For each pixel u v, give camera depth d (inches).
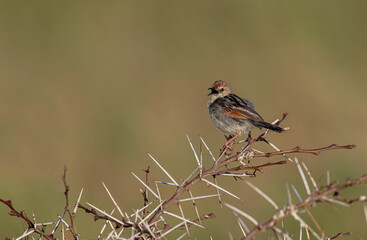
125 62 775.1
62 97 716.0
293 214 177.9
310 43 781.9
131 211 503.5
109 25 840.3
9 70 745.0
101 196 544.1
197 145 639.8
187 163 603.5
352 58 760.3
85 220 444.8
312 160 617.3
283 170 594.6
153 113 695.1
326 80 725.3
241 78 733.3
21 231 414.9
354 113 684.7
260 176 573.0
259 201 524.7
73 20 845.2
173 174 580.1
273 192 538.3
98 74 748.6
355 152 631.8
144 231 211.9
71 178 567.8
